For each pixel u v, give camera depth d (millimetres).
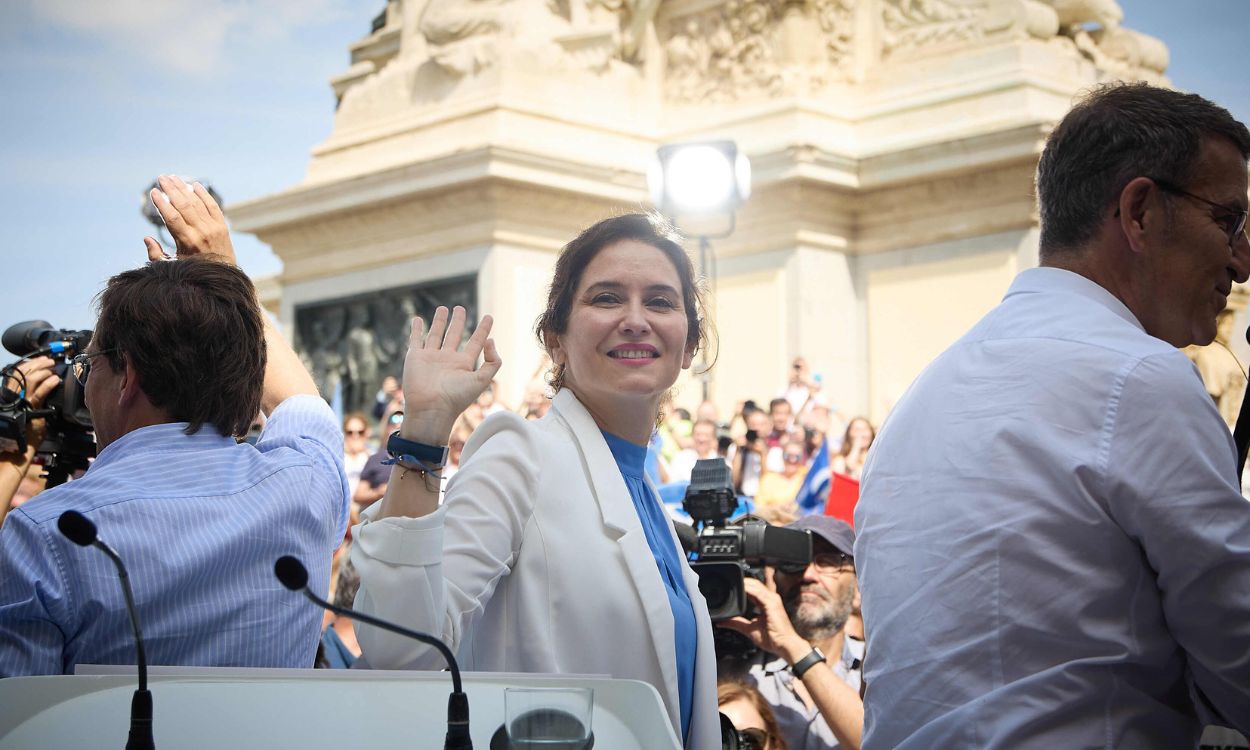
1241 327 19828
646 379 4105
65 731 2682
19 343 4668
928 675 3432
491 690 2910
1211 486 3281
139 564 3416
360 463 15508
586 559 3828
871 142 21109
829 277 20750
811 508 13273
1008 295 3801
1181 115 3688
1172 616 3338
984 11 20891
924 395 3697
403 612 3424
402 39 22984
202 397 3666
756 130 21297
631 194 20547
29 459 4555
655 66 22688
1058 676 3311
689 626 4012
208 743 2717
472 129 20906
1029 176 19438
